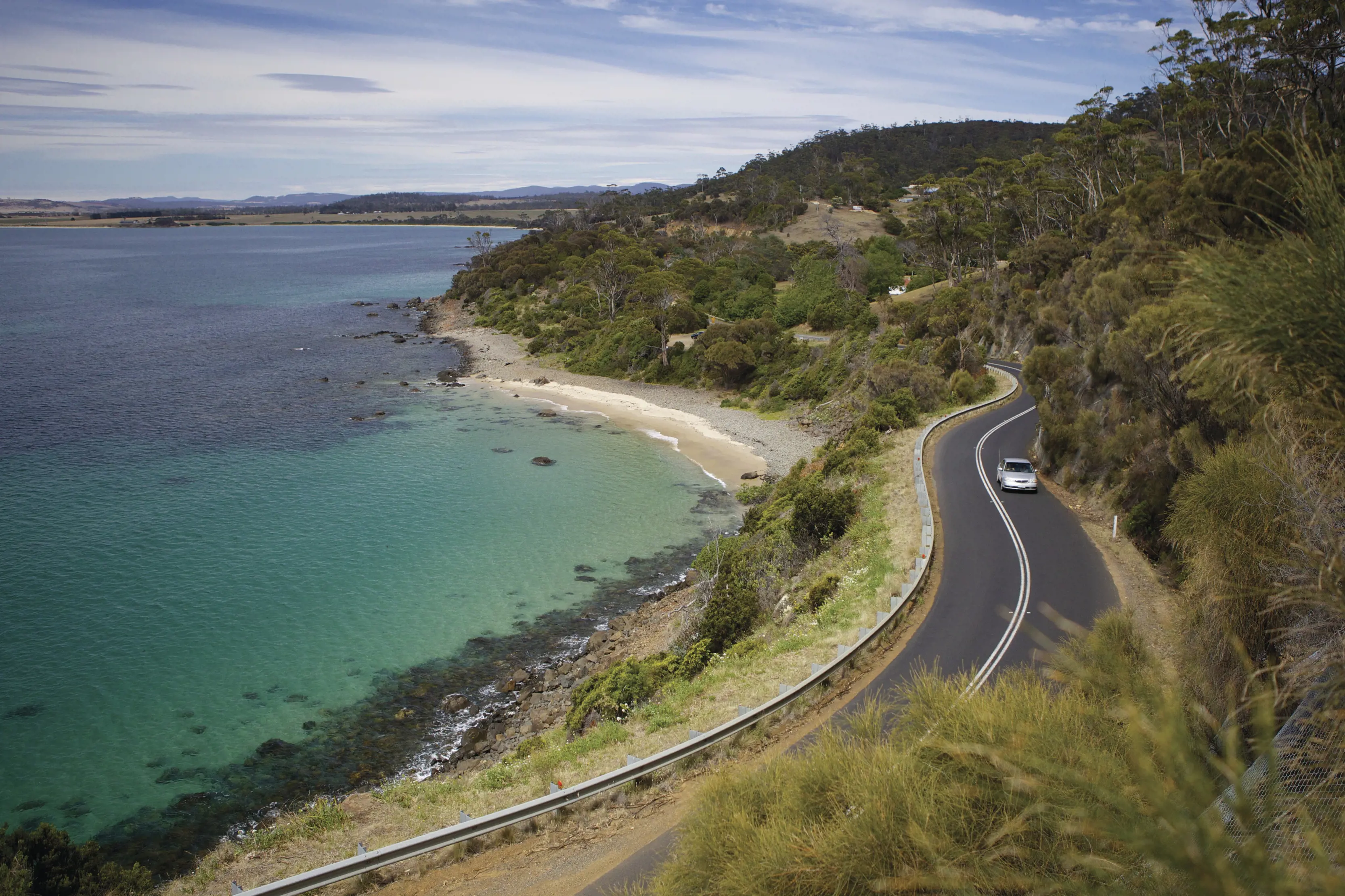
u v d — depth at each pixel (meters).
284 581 40.53
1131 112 114.94
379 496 53.38
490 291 140.25
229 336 117.19
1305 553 5.02
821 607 25.34
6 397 79.12
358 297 165.38
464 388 87.25
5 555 42.97
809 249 137.75
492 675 32.16
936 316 78.38
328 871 13.31
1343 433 4.51
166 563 42.41
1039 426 47.78
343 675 32.06
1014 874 4.56
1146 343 26.75
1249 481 8.34
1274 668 3.79
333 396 83.00
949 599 24.09
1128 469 30.39
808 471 50.94
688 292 120.19
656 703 22.45
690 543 45.91
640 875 12.78
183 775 25.98
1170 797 3.04
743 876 8.30
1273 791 2.98
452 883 13.84
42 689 30.67
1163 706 3.49
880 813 7.02
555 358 100.31
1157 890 2.94
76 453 62.16
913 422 51.16
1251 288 4.21
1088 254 70.31
